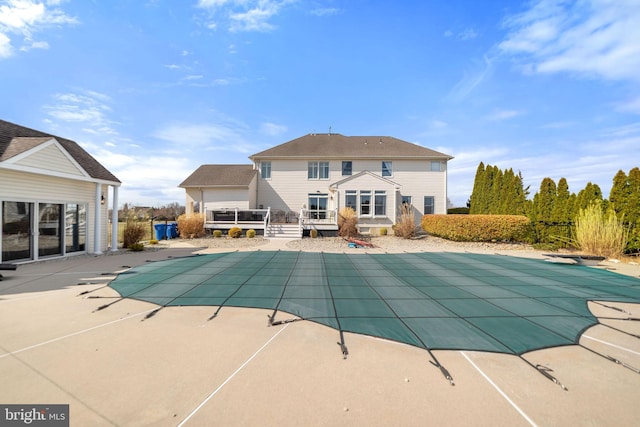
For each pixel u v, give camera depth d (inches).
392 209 792.9
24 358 128.6
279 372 118.7
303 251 494.3
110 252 480.4
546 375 116.9
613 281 285.6
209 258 416.2
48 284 263.6
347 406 97.6
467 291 247.8
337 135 1026.1
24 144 369.7
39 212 388.5
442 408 96.7
